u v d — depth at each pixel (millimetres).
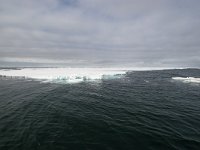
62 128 6871
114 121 7738
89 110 9602
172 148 5258
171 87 18844
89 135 6215
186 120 7887
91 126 7105
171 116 8508
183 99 12734
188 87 18875
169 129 6766
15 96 13219
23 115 8516
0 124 7211
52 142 5648
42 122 7539
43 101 11680
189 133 6375
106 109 9836
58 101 11766
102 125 7227
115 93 15094
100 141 5746
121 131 6578
